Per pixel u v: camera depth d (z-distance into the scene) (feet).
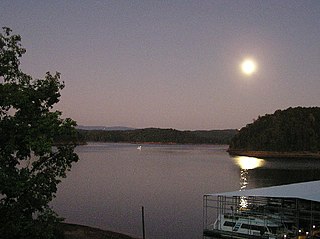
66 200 181.16
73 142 72.38
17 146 65.57
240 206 113.91
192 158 564.30
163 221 135.54
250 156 645.10
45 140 63.16
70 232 113.39
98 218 141.18
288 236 93.81
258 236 97.14
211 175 308.19
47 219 67.41
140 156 601.62
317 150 635.25
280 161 514.68
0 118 65.16
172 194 202.18
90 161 473.26
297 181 265.54
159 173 321.93
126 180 269.03
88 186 233.96
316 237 90.79
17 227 61.93
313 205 97.35
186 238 112.78
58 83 72.02
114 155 622.54
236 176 300.81
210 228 110.42
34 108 68.23
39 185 65.41
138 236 115.03
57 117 67.46
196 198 188.65
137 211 154.92
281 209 100.32
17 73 69.46
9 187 59.36
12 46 68.69
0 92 64.18
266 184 248.52
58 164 70.64
